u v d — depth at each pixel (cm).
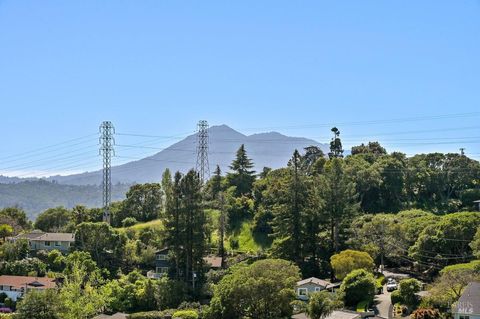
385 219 10331
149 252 11106
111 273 10575
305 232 10388
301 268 10188
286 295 7462
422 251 9425
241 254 11312
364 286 8069
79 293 7844
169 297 9056
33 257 11044
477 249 8306
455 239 9231
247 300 7488
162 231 10575
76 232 11225
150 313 8462
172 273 10350
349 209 10512
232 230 12494
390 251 9844
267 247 11638
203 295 9362
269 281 7444
